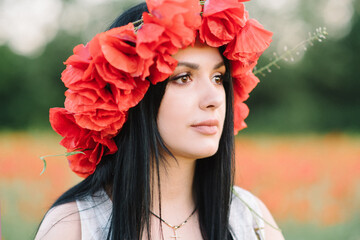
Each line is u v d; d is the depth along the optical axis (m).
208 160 1.78
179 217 1.71
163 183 1.67
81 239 1.55
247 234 1.83
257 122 19.22
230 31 1.53
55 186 5.29
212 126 1.56
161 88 1.53
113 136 1.59
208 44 1.51
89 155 1.64
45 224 1.57
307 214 4.80
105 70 1.40
